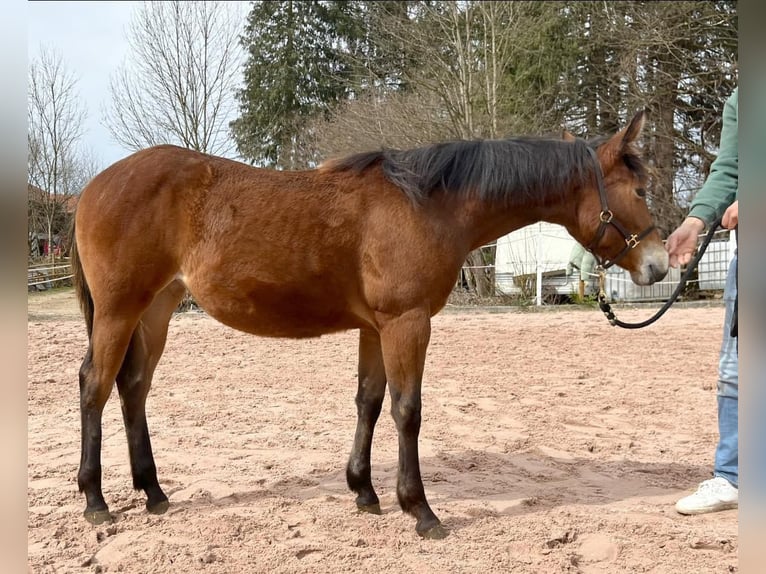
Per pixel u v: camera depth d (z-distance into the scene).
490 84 19.30
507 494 4.25
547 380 7.77
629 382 7.66
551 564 3.19
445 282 3.66
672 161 21.20
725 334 3.96
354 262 3.68
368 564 3.19
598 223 3.87
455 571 3.11
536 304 16.03
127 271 3.70
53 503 4.00
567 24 22.61
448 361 8.88
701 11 20.06
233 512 3.83
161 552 3.29
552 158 3.85
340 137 20.77
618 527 3.60
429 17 19.38
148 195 3.73
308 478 4.51
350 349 9.94
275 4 29.03
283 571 3.11
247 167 3.91
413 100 19.45
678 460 5.00
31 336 10.62
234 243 3.67
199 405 6.62
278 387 7.46
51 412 6.27
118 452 5.08
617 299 16.28
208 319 13.64
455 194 3.77
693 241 3.77
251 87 29.05
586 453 5.16
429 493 4.25
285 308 3.74
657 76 20.75
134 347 4.01
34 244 23.20
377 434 5.65
